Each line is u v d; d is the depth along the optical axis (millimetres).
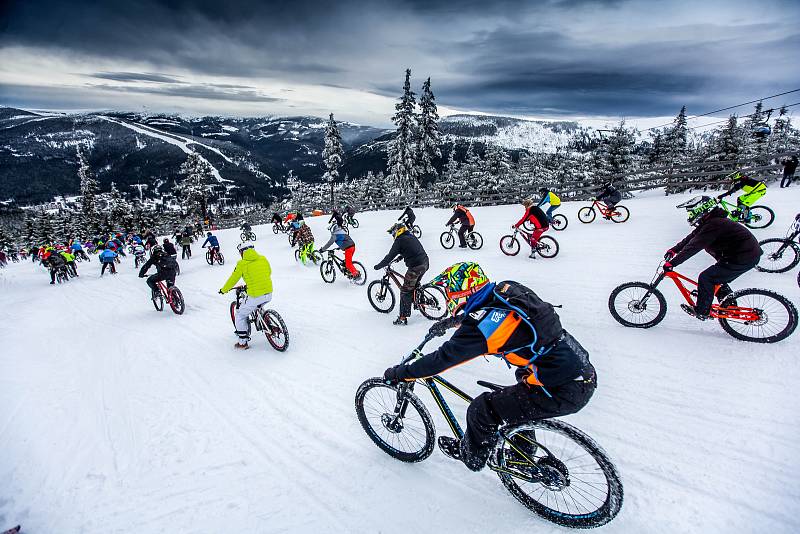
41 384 6000
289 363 5867
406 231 6512
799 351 4355
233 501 3311
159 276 9258
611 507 2541
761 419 3523
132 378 5965
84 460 4047
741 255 4465
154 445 4195
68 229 64688
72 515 3324
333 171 49219
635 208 16203
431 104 38062
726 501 2801
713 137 27906
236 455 3910
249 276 6230
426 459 3568
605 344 5215
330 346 6309
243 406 4809
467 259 10859
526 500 2932
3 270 25969
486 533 2803
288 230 20078
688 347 4840
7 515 3398
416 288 6738
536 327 2436
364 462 3621
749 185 9750
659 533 2633
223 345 6953
